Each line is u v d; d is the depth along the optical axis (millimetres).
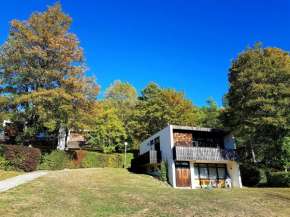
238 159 21391
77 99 19469
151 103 35594
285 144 18750
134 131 35781
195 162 21328
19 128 21719
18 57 18625
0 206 8141
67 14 21922
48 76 19531
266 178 21031
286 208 9578
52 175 16797
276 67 20062
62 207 8758
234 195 12609
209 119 35312
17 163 17234
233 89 22531
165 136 21969
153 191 13445
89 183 15055
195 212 8727
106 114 31844
